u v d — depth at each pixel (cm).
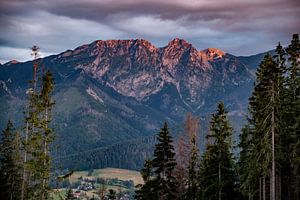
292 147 4844
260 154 4825
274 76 4609
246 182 5288
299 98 5056
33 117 5478
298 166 5044
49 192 5681
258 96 4997
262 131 4909
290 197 5600
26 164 5497
